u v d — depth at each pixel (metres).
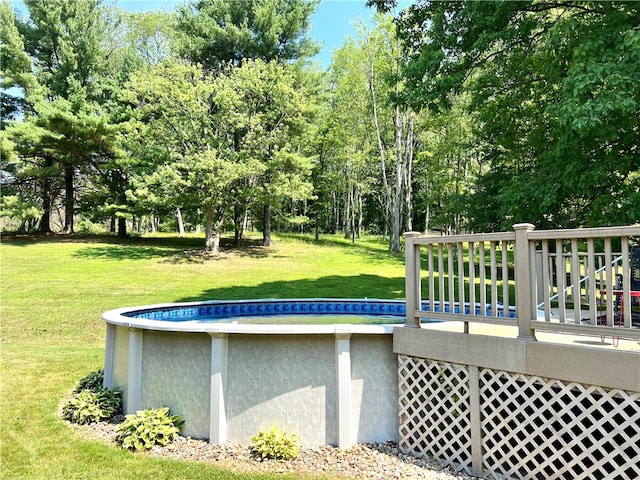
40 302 11.54
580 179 7.45
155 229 35.62
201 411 4.17
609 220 7.43
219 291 13.27
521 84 9.90
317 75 22.22
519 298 3.26
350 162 25.89
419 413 3.90
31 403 5.12
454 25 9.13
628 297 2.76
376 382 4.07
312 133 21.00
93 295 12.41
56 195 25.73
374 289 13.89
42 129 19.67
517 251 3.27
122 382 4.93
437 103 9.39
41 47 22.97
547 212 8.62
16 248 19.67
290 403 4.01
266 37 20.88
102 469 3.52
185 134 17.95
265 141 18.86
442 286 3.74
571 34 7.25
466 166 21.97
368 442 4.02
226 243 23.23
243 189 18.98
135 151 19.36
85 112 20.59
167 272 15.95
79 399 4.79
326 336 4.02
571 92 6.62
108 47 24.56
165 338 4.42
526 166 11.40
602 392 2.89
